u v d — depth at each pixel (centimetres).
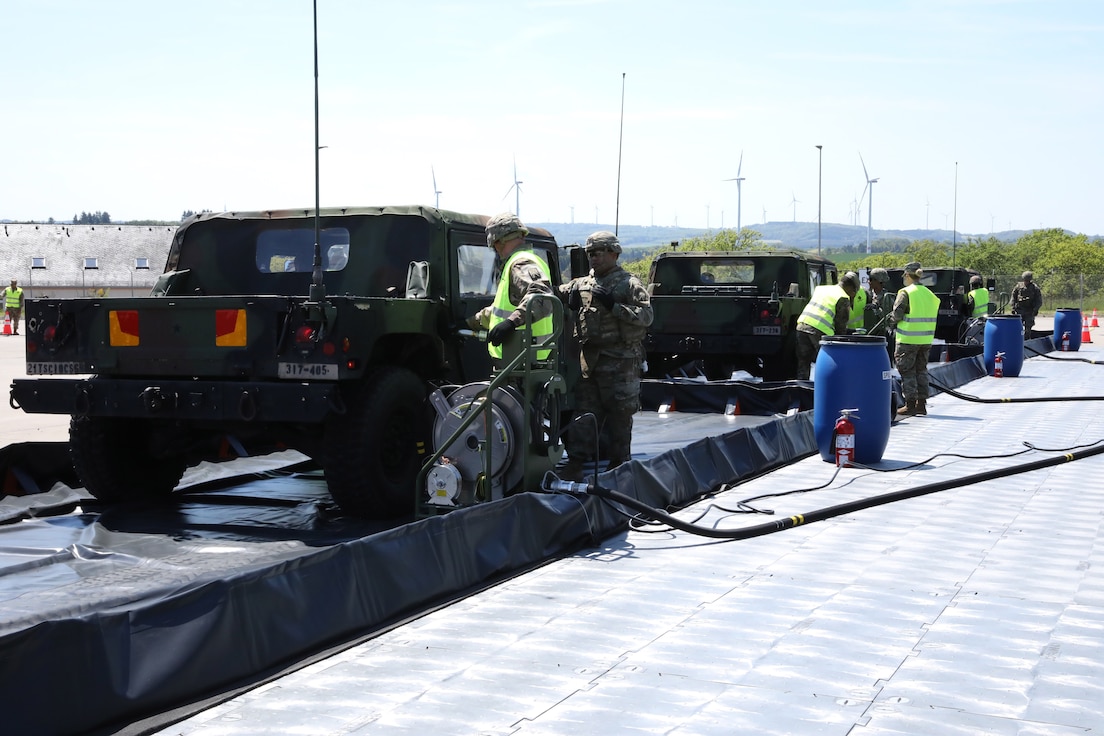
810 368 1373
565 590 525
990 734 348
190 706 373
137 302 660
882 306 1612
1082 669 410
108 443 710
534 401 622
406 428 682
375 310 639
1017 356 1811
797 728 353
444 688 391
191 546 606
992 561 583
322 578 445
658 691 387
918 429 1145
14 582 530
